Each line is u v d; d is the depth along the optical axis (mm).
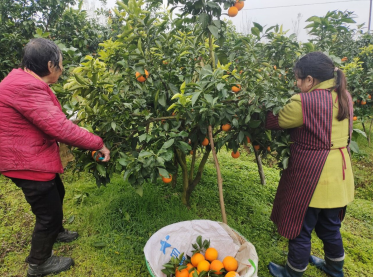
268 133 1908
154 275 1479
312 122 1544
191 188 2691
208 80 1657
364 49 4371
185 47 2107
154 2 1913
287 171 1764
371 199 3109
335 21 2439
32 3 3686
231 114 1758
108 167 1901
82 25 4246
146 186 2977
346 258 2193
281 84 2082
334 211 1706
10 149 1530
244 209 2760
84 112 1977
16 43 3391
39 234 1791
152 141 1856
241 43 2182
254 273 1476
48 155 1667
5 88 1457
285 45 2223
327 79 1575
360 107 4059
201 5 1716
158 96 1898
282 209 1769
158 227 2434
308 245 1761
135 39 1965
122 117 1796
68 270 1991
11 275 1957
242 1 1759
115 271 1997
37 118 1455
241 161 3951
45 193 1697
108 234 2342
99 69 1805
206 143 2314
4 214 2596
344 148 1635
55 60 1560
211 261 1753
